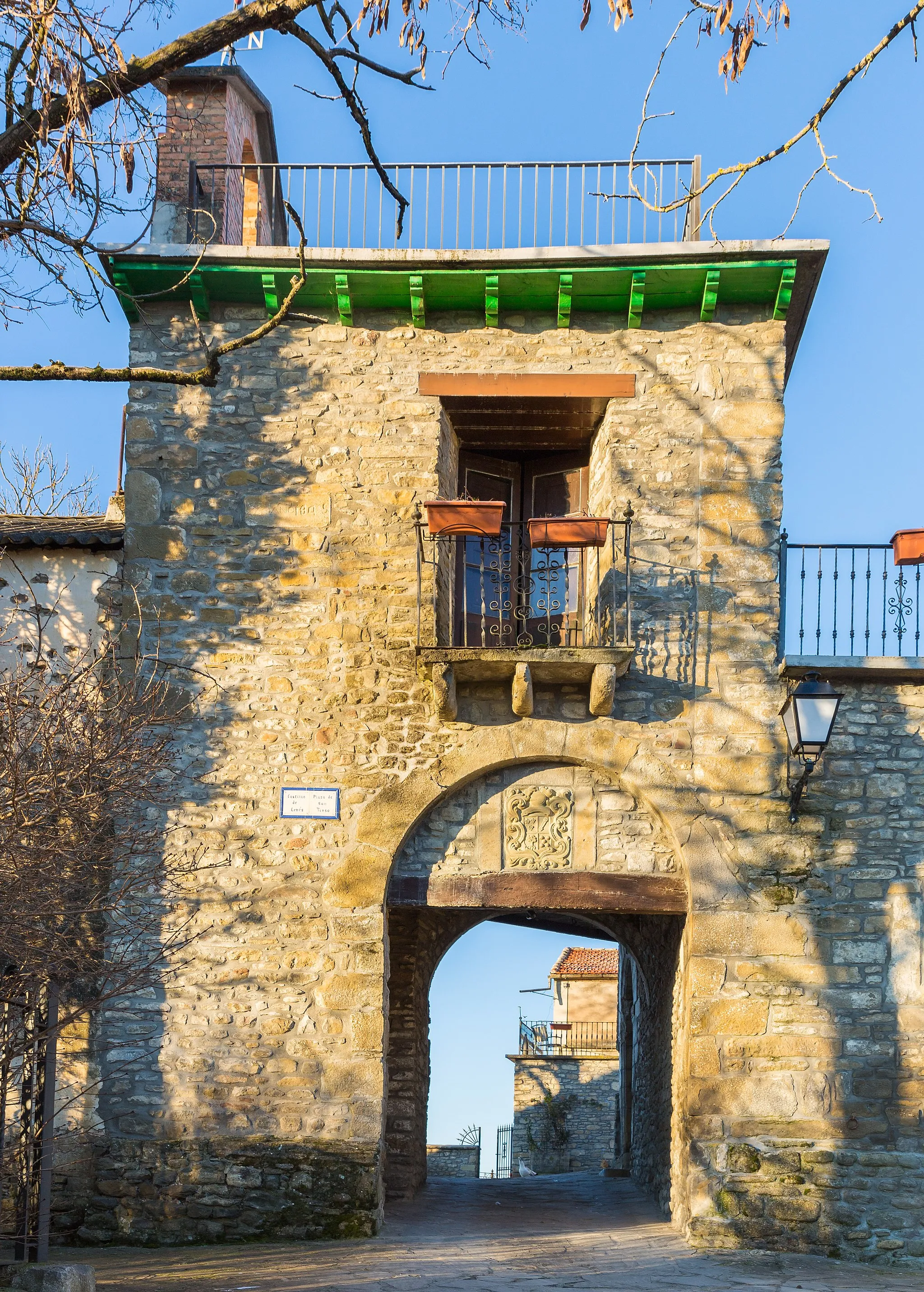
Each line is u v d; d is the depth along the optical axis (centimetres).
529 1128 2266
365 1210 943
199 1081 964
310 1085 962
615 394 1063
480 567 1150
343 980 978
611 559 1038
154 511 1049
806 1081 960
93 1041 970
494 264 1040
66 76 640
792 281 1043
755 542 1040
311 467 1057
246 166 1091
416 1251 902
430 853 1020
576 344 1074
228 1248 916
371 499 1051
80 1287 699
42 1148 749
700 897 989
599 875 1012
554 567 1009
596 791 1030
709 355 1068
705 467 1051
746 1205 940
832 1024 969
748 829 1001
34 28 640
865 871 994
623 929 1380
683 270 1038
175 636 1032
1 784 697
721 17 666
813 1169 945
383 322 1081
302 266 693
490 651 983
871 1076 960
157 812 1002
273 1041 970
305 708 1022
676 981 1059
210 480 1055
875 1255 926
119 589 1043
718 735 1015
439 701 996
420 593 1003
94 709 793
